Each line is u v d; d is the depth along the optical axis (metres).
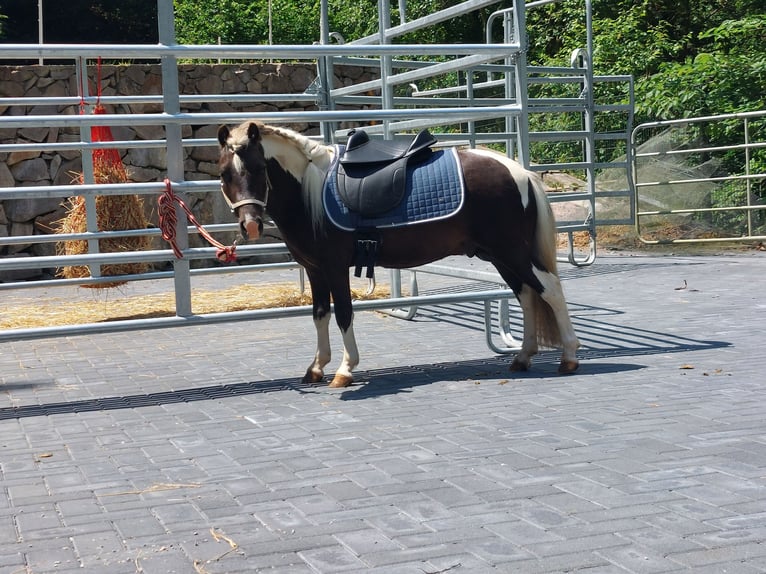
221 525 3.66
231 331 8.87
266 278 12.81
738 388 5.68
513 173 6.18
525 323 6.54
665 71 17.70
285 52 6.29
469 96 11.20
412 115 6.62
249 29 24.67
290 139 5.93
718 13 22.09
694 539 3.35
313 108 14.65
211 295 10.77
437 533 3.49
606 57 19.78
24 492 4.16
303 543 3.44
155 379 6.72
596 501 3.78
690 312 8.75
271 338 8.42
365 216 6.00
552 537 3.41
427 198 6.05
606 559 3.20
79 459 4.68
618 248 15.16
